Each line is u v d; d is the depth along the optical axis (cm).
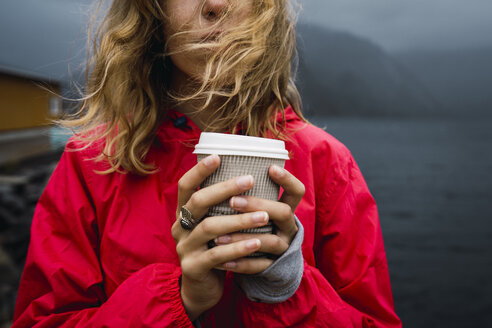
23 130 2283
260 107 111
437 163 7388
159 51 117
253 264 78
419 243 2845
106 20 119
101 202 110
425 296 1808
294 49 120
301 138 119
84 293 105
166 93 119
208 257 74
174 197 110
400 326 110
